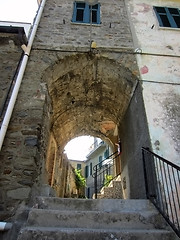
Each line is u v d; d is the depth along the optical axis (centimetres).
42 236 221
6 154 343
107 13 627
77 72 536
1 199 304
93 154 2241
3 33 495
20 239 217
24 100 407
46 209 280
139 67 492
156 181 336
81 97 634
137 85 477
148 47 536
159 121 411
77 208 303
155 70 489
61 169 901
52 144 691
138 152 456
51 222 260
